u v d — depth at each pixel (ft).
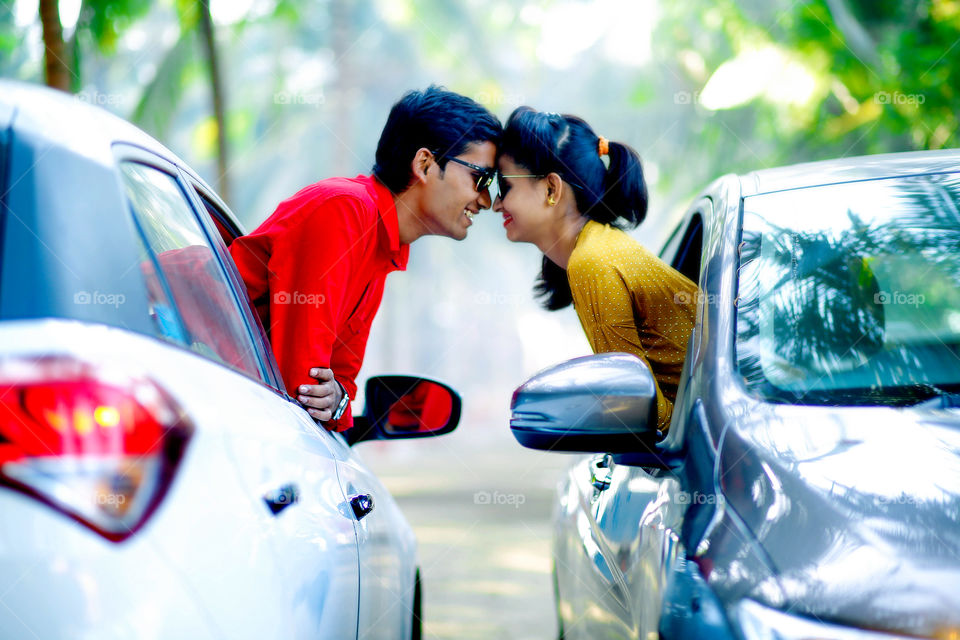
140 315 7.10
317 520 8.98
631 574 10.38
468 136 14.89
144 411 6.38
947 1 52.95
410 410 15.06
